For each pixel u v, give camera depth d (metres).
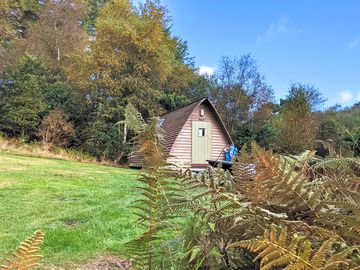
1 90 13.91
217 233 0.86
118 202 4.13
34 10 18.59
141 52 15.16
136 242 0.86
